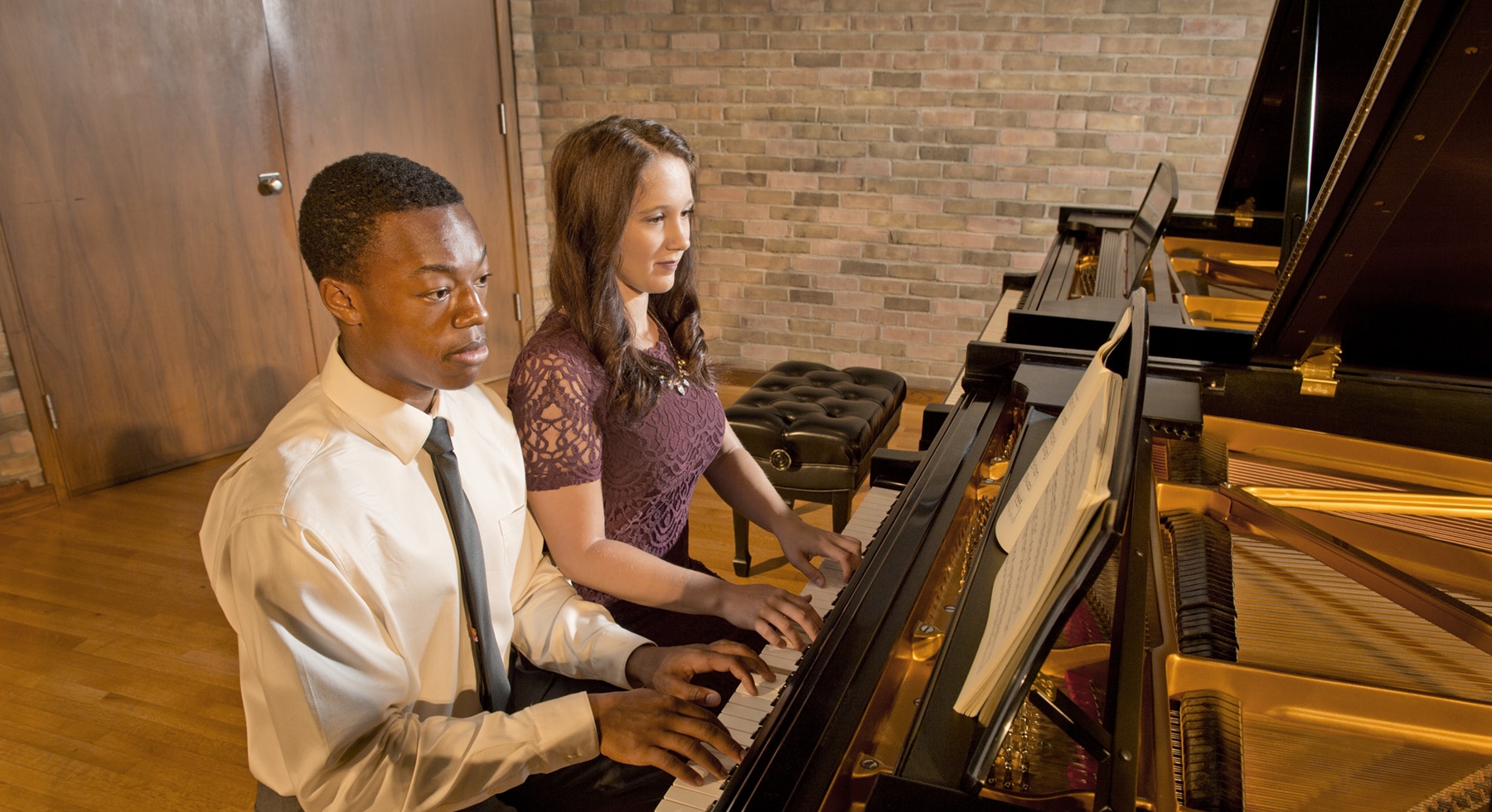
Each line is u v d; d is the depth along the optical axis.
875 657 1.00
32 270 3.31
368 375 1.09
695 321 1.68
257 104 3.82
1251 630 1.28
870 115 4.54
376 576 1.05
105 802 1.97
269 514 0.98
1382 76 1.16
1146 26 4.03
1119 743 0.80
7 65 3.13
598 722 1.05
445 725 1.06
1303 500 1.50
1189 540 1.33
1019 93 4.29
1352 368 1.73
